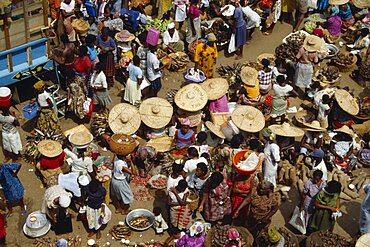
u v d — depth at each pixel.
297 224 11.91
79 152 12.38
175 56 16.62
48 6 15.58
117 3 16.77
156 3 18.25
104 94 14.34
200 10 17.81
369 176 13.62
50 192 11.55
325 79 15.91
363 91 16.42
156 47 14.80
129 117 13.54
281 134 13.17
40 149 12.41
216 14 17.81
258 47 18.02
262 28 18.72
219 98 14.12
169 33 16.53
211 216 11.77
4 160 13.46
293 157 13.45
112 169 12.52
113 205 12.48
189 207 11.45
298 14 18.25
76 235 11.84
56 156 12.40
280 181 13.23
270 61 16.30
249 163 11.33
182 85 16.16
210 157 12.91
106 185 12.23
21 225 12.02
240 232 11.20
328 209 11.29
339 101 14.14
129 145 11.71
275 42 18.33
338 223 12.55
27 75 14.29
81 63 13.94
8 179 11.64
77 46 15.30
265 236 10.93
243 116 13.49
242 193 11.47
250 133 13.45
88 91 14.45
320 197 11.27
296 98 15.93
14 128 12.91
